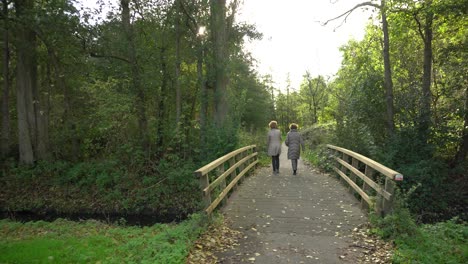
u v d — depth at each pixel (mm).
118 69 13883
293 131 11922
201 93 14023
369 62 17031
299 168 14102
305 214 6668
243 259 4527
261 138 21297
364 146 12211
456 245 5125
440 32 13773
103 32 13734
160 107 14141
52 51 14344
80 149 15680
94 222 9141
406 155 11242
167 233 5387
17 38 13875
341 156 11234
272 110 51281
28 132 14836
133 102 12875
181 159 12484
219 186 7383
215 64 13594
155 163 13023
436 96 13891
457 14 11234
